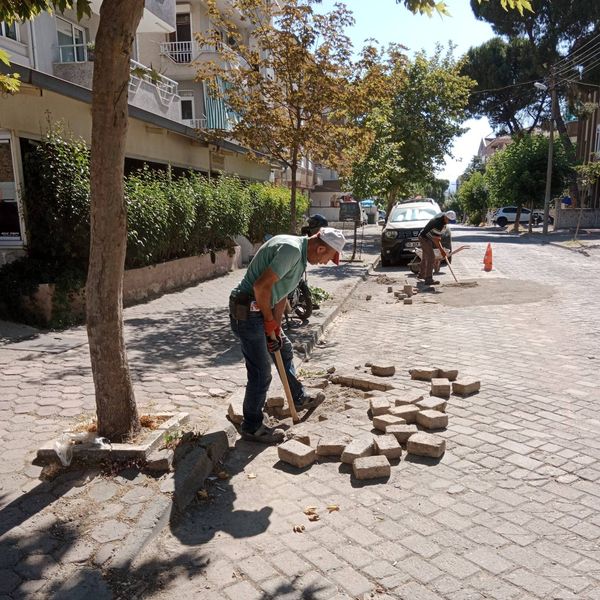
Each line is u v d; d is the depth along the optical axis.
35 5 4.96
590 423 4.59
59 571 2.69
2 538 2.90
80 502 3.23
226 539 3.12
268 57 10.05
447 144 25.12
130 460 3.60
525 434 4.39
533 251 20.62
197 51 22.42
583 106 34.12
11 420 4.42
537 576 2.75
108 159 3.45
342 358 6.94
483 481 3.68
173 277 11.80
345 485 3.71
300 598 2.63
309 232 6.96
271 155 11.20
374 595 2.63
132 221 9.37
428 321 9.04
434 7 4.70
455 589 2.66
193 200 11.99
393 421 4.45
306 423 4.75
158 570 2.84
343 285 12.64
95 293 3.65
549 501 3.43
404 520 3.26
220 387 5.43
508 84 36.22
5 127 8.73
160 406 4.81
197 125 22.38
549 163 30.06
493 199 34.62
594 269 15.17
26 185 8.56
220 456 4.07
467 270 15.17
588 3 29.98
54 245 8.62
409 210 18.17
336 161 10.62
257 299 3.95
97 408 3.82
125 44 3.33
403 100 23.72
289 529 3.21
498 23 33.03
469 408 4.96
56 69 12.91
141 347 7.07
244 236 17.03
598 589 2.65
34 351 6.62
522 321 8.77
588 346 7.11
